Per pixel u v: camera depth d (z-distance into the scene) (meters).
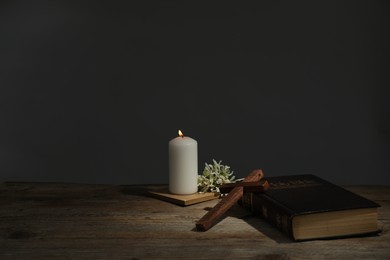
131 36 3.87
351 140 3.85
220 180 1.46
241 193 1.21
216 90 3.87
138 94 3.89
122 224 1.19
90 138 3.94
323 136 3.86
